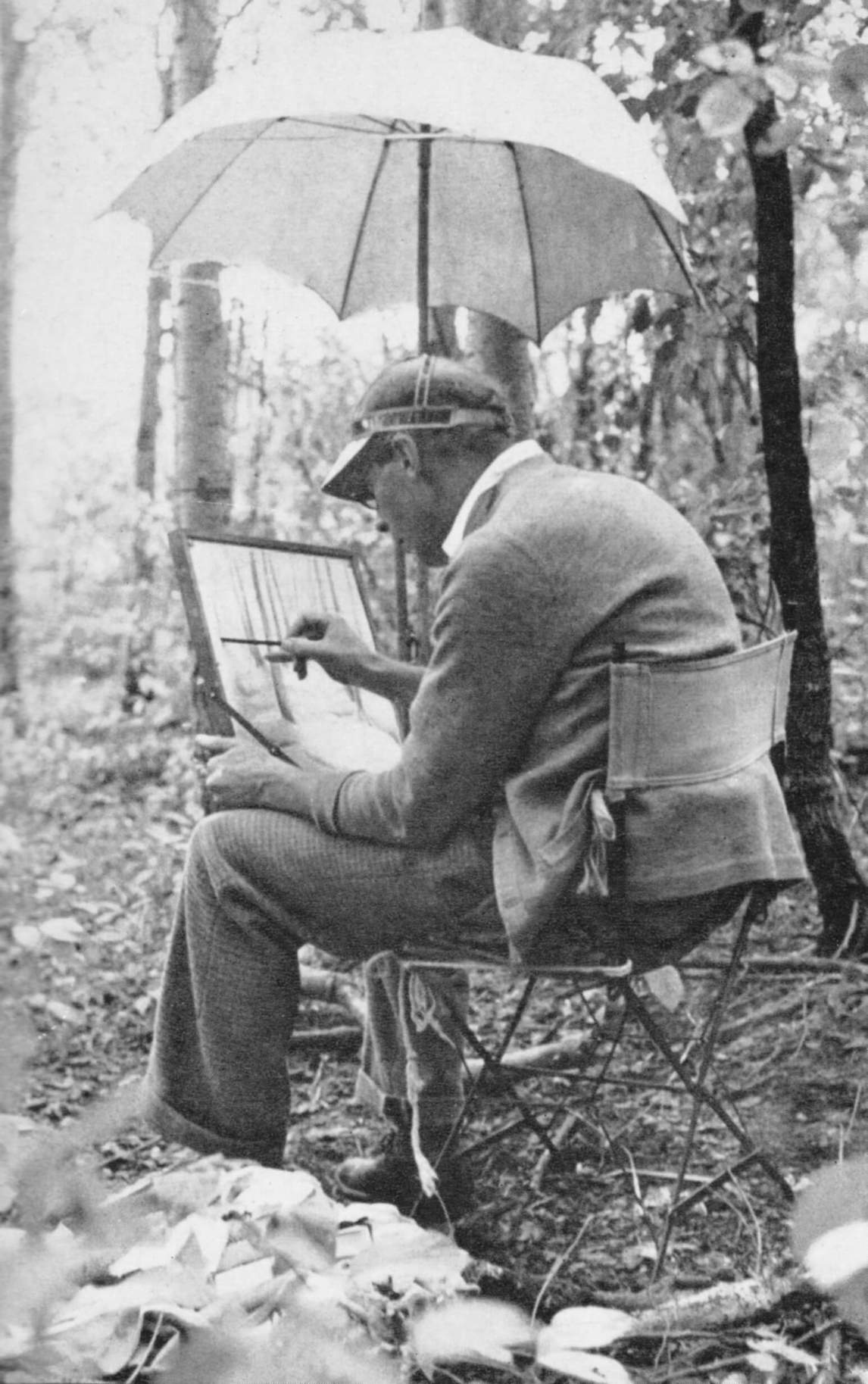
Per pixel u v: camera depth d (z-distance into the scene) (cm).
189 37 633
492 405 260
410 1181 274
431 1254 192
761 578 424
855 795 488
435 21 497
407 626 333
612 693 224
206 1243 184
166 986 259
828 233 416
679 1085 321
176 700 746
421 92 257
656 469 512
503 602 233
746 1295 218
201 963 253
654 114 385
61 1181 158
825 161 367
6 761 244
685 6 376
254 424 746
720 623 242
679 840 230
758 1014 349
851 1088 312
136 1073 337
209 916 253
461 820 241
